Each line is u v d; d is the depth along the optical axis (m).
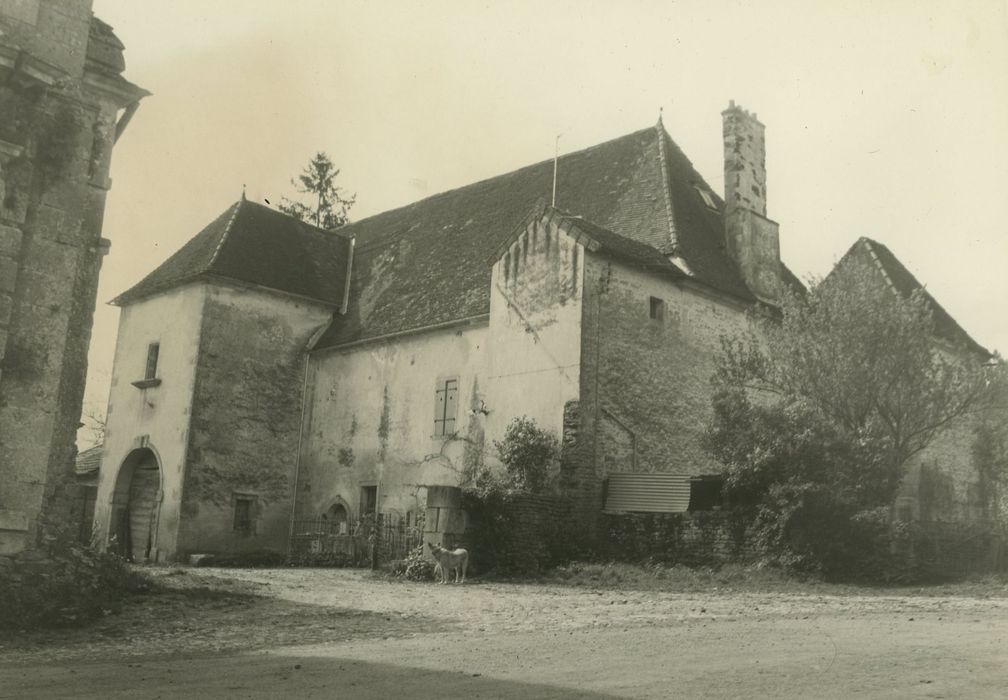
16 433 10.02
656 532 17.61
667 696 5.69
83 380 11.69
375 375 24.61
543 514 17.84
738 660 7.14
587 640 8.59
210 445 24.03
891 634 8.80
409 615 11.13
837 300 17.97
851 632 8.98
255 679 6.52
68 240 10.66
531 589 15.11
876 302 17.80
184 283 25.28
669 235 21.89
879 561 15.81
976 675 6.39
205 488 23.77
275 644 8.65
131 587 11.75
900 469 17.14
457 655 7.70
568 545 17.94
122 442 25.86
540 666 7.00
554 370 19.41
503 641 8.64
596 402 19.08
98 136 12.32
